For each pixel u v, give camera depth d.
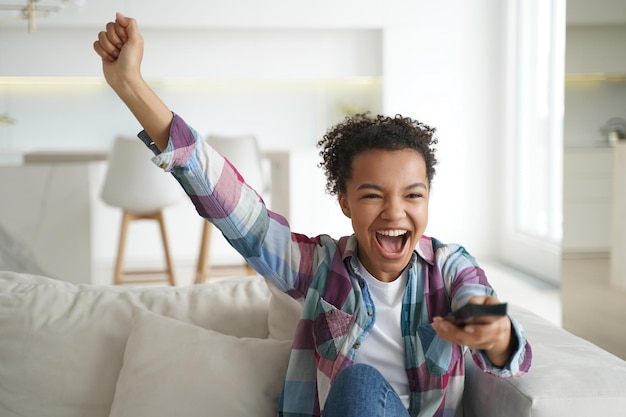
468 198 6.68
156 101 1.30
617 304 2.87
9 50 6.26
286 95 7.08
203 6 6.38
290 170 5.18
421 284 1.45
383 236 1.39
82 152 5.22
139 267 6.51
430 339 1.41
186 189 1.39
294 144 7.11
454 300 1.39
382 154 1.34
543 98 6.01
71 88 6.85
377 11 6.56
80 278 4.74
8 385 1.67
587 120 3.03
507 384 1.35
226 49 6.62
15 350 1.69
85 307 1.76
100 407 1.66
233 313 1.77
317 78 6.71
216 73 6.63
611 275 2.91
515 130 6.42
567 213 3.25
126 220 5.05
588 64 3.00
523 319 1.74
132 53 1.26
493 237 6.70
